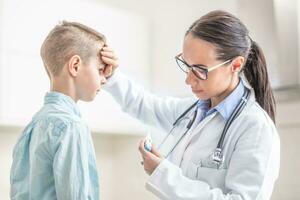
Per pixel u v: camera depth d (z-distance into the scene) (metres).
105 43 1.32
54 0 2.30
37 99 2.22
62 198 1.10
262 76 1.35
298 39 2.10
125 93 1.60
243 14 2.29
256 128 1.22
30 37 2.20
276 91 2.18
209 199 1.16
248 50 1.29
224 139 1.27
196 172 1.28
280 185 2.17
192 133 1.36
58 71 1.22
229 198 1.15
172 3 2.72
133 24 2.68
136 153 2.80
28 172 1.21
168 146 2.00
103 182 2.92
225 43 1.22
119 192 2.90
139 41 2.71
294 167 2.13
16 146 1.26
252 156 1.18
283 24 2.14
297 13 2.11
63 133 1.12
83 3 2.43
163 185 1.21
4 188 2.45
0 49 2.08
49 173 1.14
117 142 2.92
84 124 1.18
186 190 1.19
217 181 1.24
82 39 1.23
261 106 1.35
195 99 1.54
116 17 2.58
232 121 1.28
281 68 2.15
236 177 1.19
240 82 1.34
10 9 2.12
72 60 1.20
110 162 2.94
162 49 2.75
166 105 1.59
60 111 1.17
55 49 1.22
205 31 1.22
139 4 2.79
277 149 1.23
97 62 1.27
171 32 2.72
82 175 1.12
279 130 2.19
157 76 2.77
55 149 1.12
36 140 1.16
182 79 2.63
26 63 2.18
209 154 1.28
